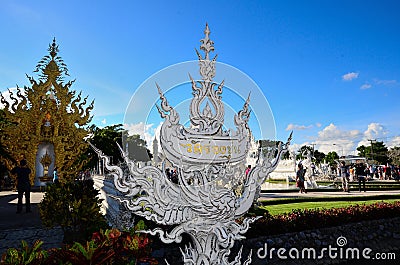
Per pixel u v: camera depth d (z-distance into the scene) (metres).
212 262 3.79
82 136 29.84
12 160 29.48
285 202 13.95
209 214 3.65
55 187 8.05
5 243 8.58
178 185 3.67
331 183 29.69
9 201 18.88
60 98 29.67
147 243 3.52
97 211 7.53
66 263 2.88
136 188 3.43
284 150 4.33
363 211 9.89
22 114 29.17
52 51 30.30
